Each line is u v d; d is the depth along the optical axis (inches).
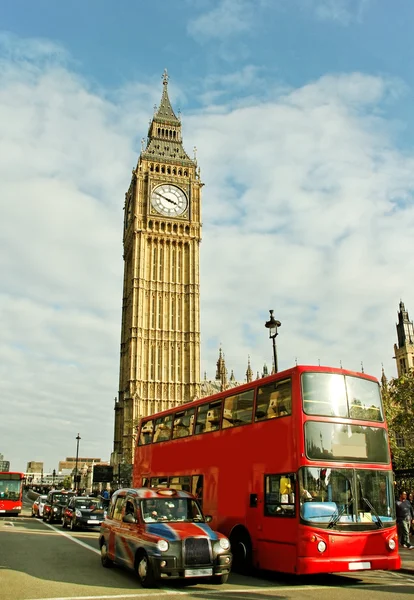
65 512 1427.2
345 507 612.7
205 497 796.6
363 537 609.0
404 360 4274.1
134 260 3917.3
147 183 4084.6
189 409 900.0
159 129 4436.5
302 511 593.6
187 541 573.0
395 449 1728.6
